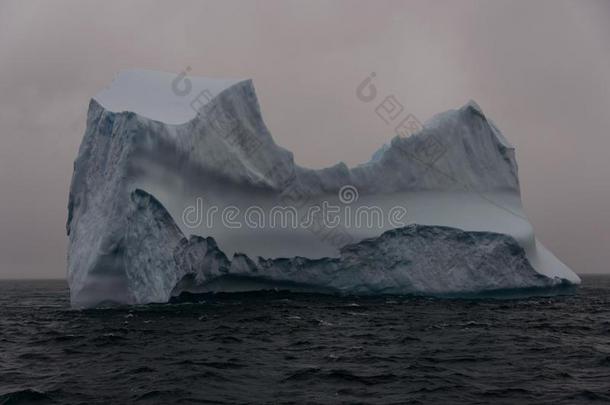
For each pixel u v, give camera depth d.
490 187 48.59
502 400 15.88
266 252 42.47
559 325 31.41
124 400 15.41
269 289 44.09
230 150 40.81
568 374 18.91
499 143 49.91
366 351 22.47
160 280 33.91
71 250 37.09
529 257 45.97
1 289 103.38
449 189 47.22
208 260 39.41
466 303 42.38
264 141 43.34
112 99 39.03
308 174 44.91
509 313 36.94
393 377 18.25
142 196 33.72
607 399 16.00
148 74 41.91
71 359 20.75
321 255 43.72
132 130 33.69
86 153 38.16
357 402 15.52
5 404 15.24
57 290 96.94
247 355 21.34
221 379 17.61
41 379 17.80
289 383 17.34
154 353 21.59
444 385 17.33
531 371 19.39
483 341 25.31
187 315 32.12
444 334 27.09
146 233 33.62
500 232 44.59
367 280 44.53
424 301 42.69
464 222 45.16
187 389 16.38
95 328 27.56
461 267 44.25
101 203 35.41
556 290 49.38
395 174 46.66
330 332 27.19
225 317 31.55
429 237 44.41
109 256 33.69
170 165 35.75
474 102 49.69
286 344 23.81
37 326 29.94
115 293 34.28
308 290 45.16
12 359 20.92
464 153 48.50
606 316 37.47
